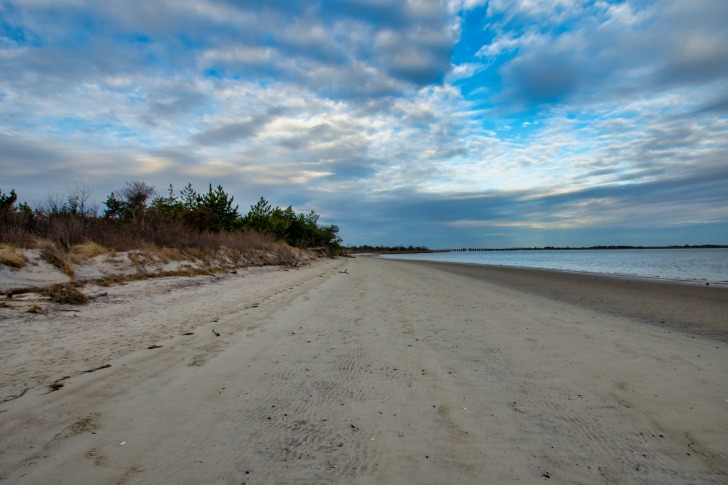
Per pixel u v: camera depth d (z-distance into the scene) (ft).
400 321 23.36
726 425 10.04
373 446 8.97
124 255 37.81
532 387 12.68
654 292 39.86
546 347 17.54
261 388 12.33
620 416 10.57
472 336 19.65
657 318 25.18
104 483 7.22
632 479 7.77
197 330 19.39
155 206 67.56
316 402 11.39
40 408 10.18
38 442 8.55
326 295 34.32
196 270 42.86
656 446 9.04
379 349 17.11
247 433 9.41
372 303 30.45
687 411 10.85
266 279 46.65
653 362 15.28
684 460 8.45
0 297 22.81
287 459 8.32
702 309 29.01
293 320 22.81
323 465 8.13
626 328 21.84
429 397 11.86
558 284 48.55
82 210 45.11
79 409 10.27
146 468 7.76
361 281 49.85
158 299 27.96
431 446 9.00
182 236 52.08
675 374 13.87
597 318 24.95
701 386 12.71
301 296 32.96
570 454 8.70
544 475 7.88
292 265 74.33
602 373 13.99
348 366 14.71
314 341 18.25
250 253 65.72
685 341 18.80
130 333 18.42
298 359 15.43
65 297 23.63
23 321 19.22
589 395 12.01
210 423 9.84
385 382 13.11
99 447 8.48
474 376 13.71
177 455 8.30
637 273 70.44
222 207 80.43
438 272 72.02
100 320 20.81
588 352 16.72
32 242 32.09
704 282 50.98
